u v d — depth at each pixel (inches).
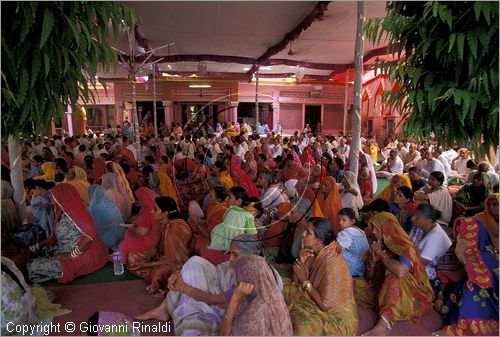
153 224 109.8
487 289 74.6
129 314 85.9
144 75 481.4
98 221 114.7
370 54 335.3
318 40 320.2
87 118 577.6
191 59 390.3
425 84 60.6
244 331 61.2
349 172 148.6
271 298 63.4
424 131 65.0
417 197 138.9
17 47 51.9
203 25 275.6
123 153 240.2
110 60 64.7
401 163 275.4
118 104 562.9
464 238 77.9
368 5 225.1
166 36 310.7
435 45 61.5
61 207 107.3
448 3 57.5
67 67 55.4
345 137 370.3
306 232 81.5
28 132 63.5
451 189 188.4
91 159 215.9
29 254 108.2
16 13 50.0
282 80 576.4
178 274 78.7
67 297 93.8
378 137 441.1
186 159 175.2
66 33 55.4
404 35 67.7
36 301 83.0
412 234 95.7
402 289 81.3
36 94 56.9
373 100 445.1
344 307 75.4
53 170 180.7
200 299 76.0
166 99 543.2
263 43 334.0
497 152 61.2
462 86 58.4
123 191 143.6
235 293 62.7
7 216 126.1
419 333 78.3
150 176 181.2
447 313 82.7
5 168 160.1
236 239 73.7
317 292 75.5
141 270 103.9
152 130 488.7
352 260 98.7
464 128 62.4
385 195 149.0
